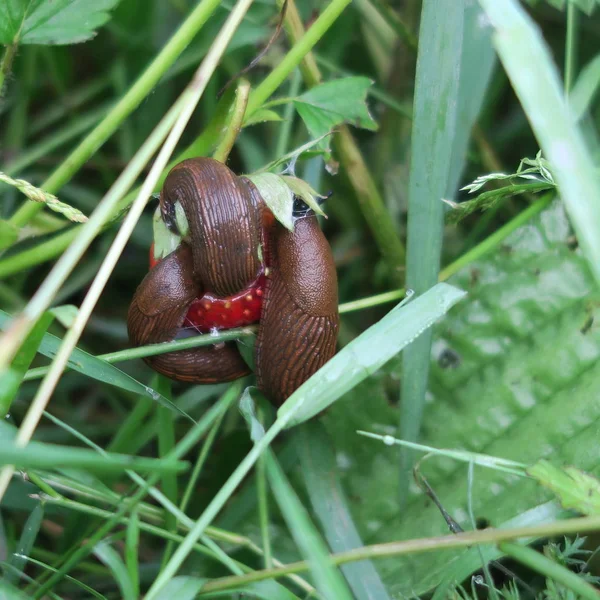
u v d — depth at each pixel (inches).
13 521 16.8
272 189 14.7
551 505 15.3
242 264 14.6
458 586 14.6
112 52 19.8
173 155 19.4
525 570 16.2
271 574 14.0
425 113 15.6
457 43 15.5
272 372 15.1
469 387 16.4
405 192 19.4
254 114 16.3
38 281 19.0
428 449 14.5
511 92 20.5
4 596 13.4
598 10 19.8
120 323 19.0
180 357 15.4
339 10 16.0
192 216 14.5
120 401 18.5
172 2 18.8
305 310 14.9
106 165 19.5
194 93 14.6
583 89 15.8
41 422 17.9
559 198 16.4
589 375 16.0
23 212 16.1
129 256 19.5
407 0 19.9
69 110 19.4
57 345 14.9
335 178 19.7
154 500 17.2
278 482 13.9
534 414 16.1
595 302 16.1
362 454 16.6
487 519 15.8
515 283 16.5
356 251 19.6
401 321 14.5
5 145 18.8
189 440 15.0
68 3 15.8
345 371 14.3
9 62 15.9
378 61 19.8
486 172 18.9
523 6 19.7
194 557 16.0
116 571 14.0
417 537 16.0
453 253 18.8
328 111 16.4
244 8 14.8
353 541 15.2
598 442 15.7
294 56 16.2
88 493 14.8
